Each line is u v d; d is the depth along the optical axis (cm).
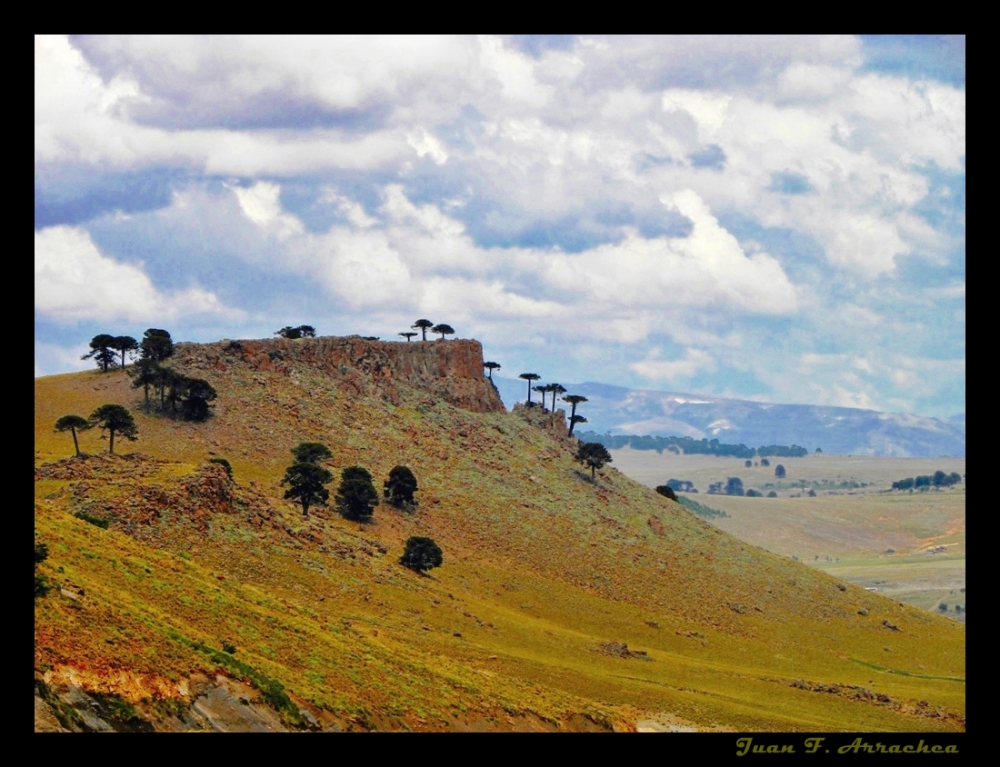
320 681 8150
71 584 7331
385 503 19275
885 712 14312
